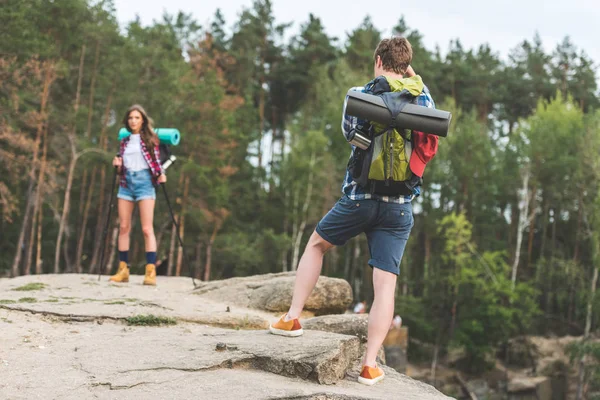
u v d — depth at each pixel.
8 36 25.30
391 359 29.09
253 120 53.03
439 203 50.53
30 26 28.00
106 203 37.06
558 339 39.97
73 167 30.25
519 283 41.00
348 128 3.64
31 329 4.59
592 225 41.88
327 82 50.81
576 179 44.16
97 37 34.47
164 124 34.78
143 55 36.41
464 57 71.06
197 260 39.28
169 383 3.42
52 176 27.42
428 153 3.63
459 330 38.91
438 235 48.03
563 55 66.12
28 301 5.63
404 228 3.84
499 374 38.28
